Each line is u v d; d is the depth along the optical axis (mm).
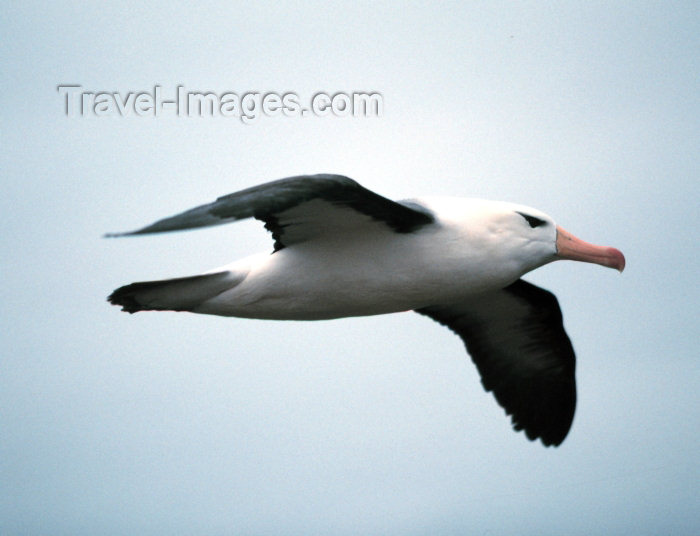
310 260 11094
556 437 14031
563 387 13953
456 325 14180
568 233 12039
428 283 11273
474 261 11344
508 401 14203
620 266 11945
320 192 9664
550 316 13609
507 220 11594
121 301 11180
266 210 9305
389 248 11094
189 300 11266
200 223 8914
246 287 11164
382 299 11328
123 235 8398
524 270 11844
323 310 11391
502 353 14133
